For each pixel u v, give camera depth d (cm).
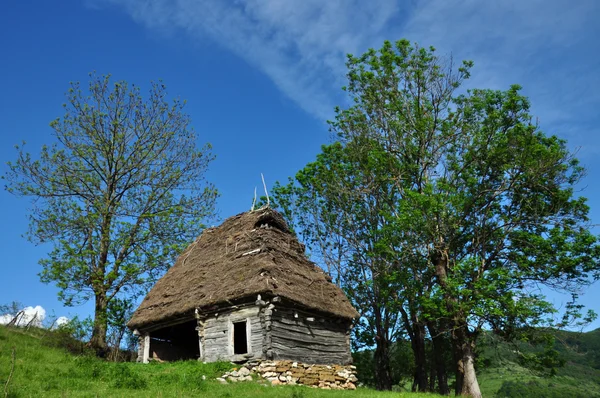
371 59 3120
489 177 2845
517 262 2591
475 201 2764
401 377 4009
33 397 1263
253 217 2531
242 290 1989
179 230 3259
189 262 2636
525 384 5269
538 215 2686
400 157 3061
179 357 2561
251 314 1998
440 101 2953
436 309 2477
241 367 1883
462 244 2827
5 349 1803
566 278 2522
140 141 3328
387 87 3047
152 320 2275
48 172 3069
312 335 2142
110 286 2981
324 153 3534
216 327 2086
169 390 1495
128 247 3111
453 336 2605
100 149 3200
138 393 1413
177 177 3359
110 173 3244
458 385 2519
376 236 3250
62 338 2658
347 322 2362
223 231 2669
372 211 3350
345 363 2261
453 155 2936
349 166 3350
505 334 2517
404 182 3106
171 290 2434
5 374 1474
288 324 2042
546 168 2577
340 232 3503
